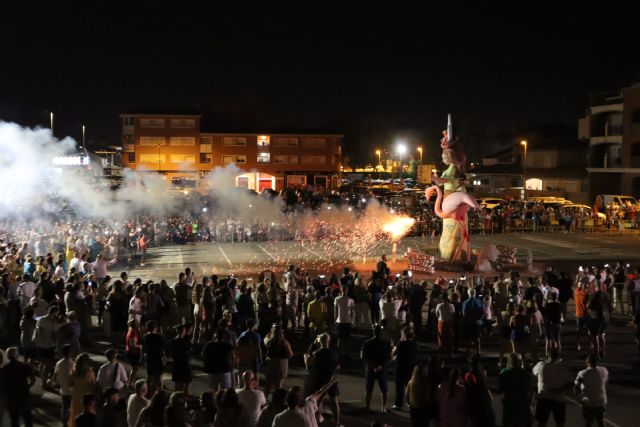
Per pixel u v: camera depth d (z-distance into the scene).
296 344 19.64
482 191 77.00
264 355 16.98
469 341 18.16
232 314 16.23
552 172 76.25
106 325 20.05
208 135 89.31
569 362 17.64
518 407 11.09
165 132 88.62
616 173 64.88
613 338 20.61
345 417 13.57
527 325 15.90
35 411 14.02
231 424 9.56
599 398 11.59
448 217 32.66
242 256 38.28
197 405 12.08
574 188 73.69
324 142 91.38
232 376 12.91
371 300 20.55
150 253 39.56
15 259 24.97
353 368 17.33
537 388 12.41
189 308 19.45
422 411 11.39
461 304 18.81
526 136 84.00
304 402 9.74
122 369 11.67
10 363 12.10
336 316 18.03
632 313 22.50
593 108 64.56
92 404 9.87
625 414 13.87
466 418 10.27
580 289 18.95
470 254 33.78
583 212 51.91
